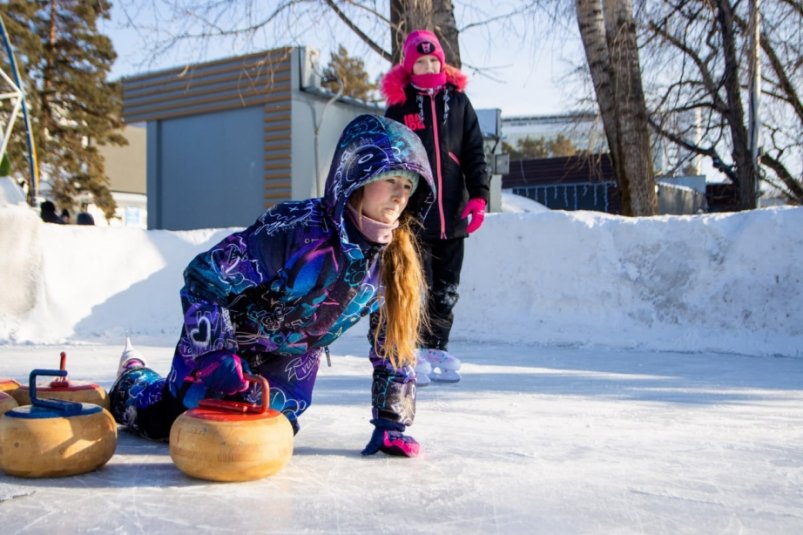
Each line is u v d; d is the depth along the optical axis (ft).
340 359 14.80
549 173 86.43
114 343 18.17
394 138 6.24
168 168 53.72
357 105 51.85
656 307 17.65
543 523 5.01
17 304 19.36
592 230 18.80
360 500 5.47
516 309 19.39
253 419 5.91
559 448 7.22
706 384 11.68
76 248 21.03
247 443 5.75
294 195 47.93
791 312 16.12
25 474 5.84
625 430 8.09
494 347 17.67
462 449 7.15
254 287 6.28
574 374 12.91
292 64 47.11
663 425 8.38
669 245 17.85
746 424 8.46
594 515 5.18
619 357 15.58
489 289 19.86
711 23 36.40
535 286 19.26
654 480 6.08
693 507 5.37
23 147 84.33
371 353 7.11
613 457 6.86
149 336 20.11
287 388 7.04
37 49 87.81
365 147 6.19
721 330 16.74
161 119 53.31
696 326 17.04
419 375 11.46
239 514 5.12
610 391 10.94
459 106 12.03
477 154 12.09
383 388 6.93
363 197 6.35
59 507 5.24
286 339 6.70
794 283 16.22
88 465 5.99
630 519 5.10
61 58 93.04
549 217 19.48
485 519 5.08
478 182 11.98
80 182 95.71
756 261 16.74
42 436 5.81
